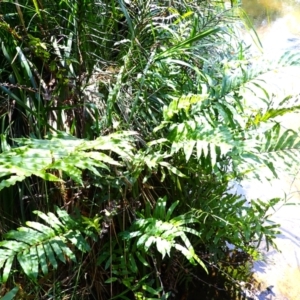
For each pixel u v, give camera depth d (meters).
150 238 1.16
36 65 1.34
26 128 1.30
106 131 1.24
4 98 1.28
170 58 1.47
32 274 0.97
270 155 1.28
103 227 1.19
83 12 1.25
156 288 1.36
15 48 1.29
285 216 1.80
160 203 1.24
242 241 1.42
